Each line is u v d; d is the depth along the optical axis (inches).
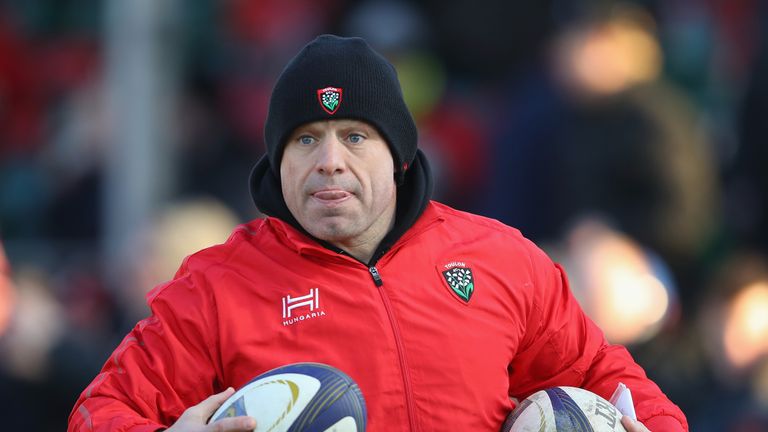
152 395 567.2
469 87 1440.7
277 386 537.0
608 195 1153.4
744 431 958.4
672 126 1168.2
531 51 1451.8
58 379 981.2
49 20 1471.5
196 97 1360.7
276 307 580.1
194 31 1387.8
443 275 597.6
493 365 588.1
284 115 587.8
